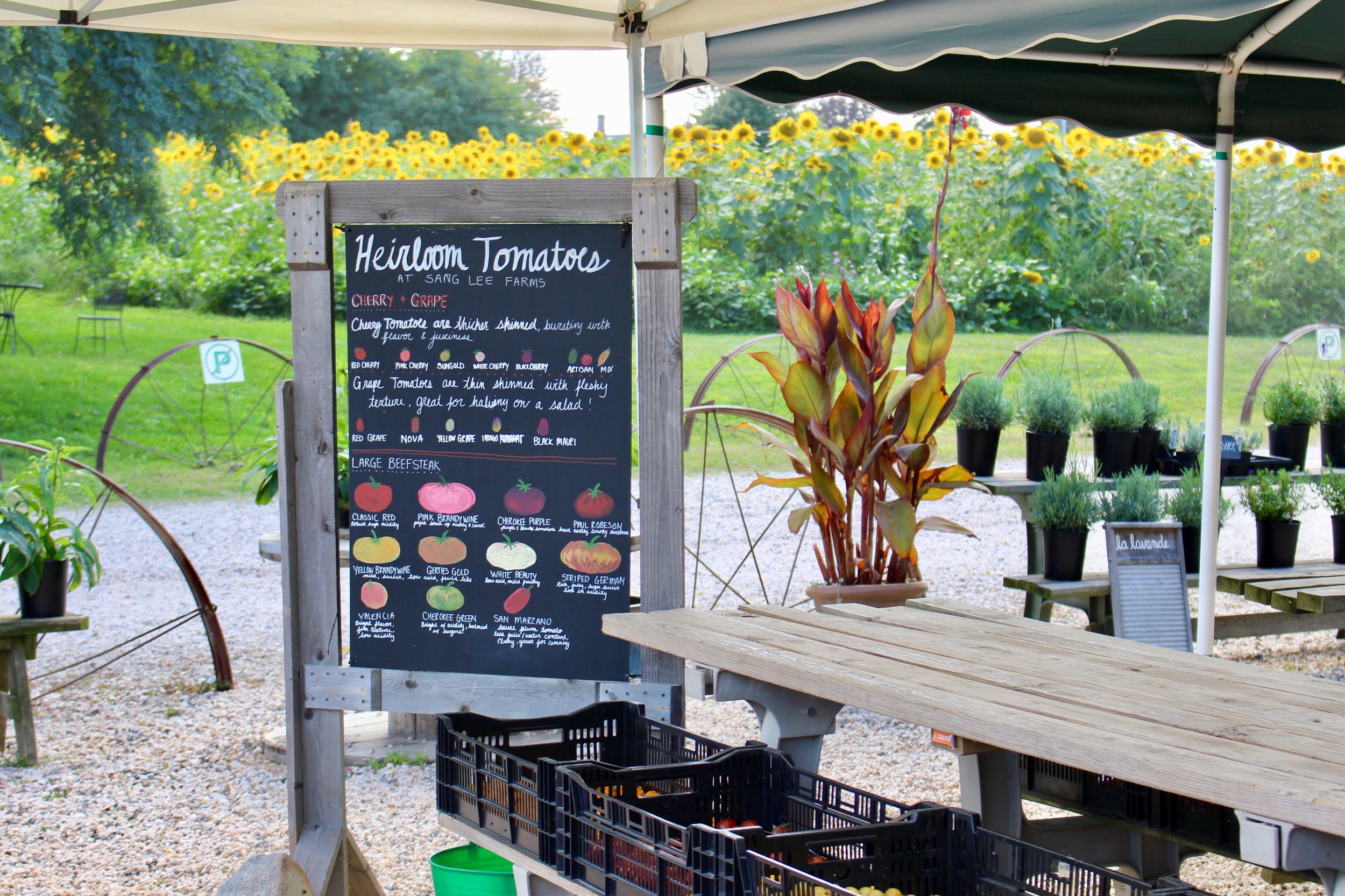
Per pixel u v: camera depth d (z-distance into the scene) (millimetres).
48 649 6336
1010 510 9898
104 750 4758
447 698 2898
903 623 2668
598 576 2840
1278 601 5055
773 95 4652
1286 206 14305
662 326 2797
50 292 13750
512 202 2824
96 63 12867
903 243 13406
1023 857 1993
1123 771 1599
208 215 14156
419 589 2918
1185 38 4590
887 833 2088
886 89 4664
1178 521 5156
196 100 13852
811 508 4434
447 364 2895
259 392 12008
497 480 2881
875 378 4387
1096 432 6121
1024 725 1751
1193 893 1790
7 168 14031
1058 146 13180
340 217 2900
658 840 2107
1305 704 1894
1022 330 13367
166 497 9992
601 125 17312
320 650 2967
